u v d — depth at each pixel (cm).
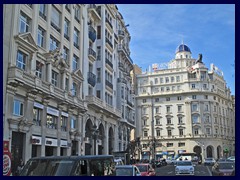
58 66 3222
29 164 1173
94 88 4300
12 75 2311
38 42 2908
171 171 3834
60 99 3078
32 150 2703
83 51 3934
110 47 4900
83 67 3888
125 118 5409
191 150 8825
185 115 9138
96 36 4522
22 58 2609
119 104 5219
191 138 8894
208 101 9144
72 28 3638
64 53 3469
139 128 9538
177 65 9844
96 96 4388
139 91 9738
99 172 1245
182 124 9125
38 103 2748
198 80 9181
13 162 2378
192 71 9388
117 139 5012
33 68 2739
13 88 2356
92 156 1264
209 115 9081
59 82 3250
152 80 9681
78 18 3906
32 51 2670
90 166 1204
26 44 2577
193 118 9075
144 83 9769
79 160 1163
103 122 4412
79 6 3925
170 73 9506
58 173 1105
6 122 2272
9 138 2297
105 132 4481
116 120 5003
